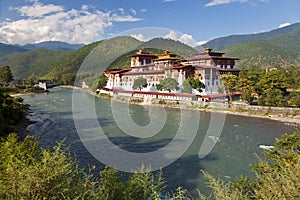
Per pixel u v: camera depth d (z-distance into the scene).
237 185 7.54
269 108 38.41
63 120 35.00
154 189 5.93
